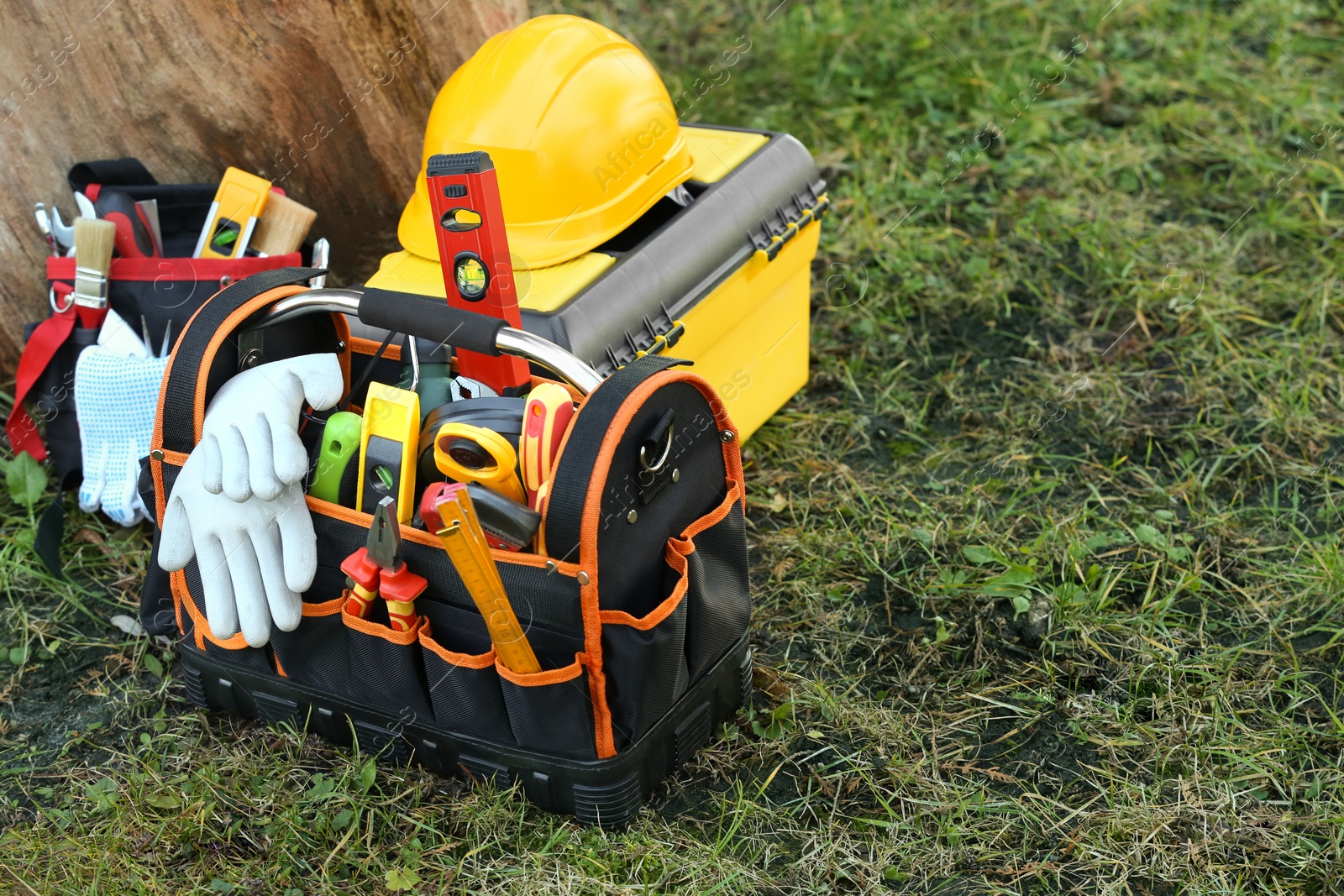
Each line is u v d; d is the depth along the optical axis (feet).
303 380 7.58
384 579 7.47
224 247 8.58
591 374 7.45
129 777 7.89
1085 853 7.64
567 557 7.26
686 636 7.55
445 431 7.38
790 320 8.92
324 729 7.89
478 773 7.69
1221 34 12.75
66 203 8.86
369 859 7.65
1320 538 8.63
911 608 8.45
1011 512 8.80
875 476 9.01
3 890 7.60
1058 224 10.28
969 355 9.63
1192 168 10.94
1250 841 7.66
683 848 7.68
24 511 8.84
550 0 12.77
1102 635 8.29
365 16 9.00
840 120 11.46
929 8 13.04
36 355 8.50
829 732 8.02
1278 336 9.62
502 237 7.65
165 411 7.63
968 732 8.02
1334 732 7.95
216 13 8.78
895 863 7.65
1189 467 8.95
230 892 7.60
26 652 8.34
